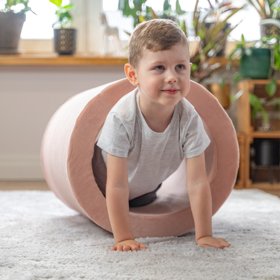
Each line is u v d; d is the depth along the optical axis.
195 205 1.33
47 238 1.38
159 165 1.42
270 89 2.50
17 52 2.75
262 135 2.51
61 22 2.78
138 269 1.08
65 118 1.56
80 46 2.93
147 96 1.27
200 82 2.58
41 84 2.77
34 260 1.17
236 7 2.66
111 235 1.43
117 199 1.29
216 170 1.48
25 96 2.77
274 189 2.49
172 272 1.06
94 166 1.52
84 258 1.17
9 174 2.78
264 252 1.22
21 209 1.83
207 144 1.38
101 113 1.41
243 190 2.30
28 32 2.95
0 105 2.77
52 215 1.72
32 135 2.78
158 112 1.32
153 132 1.33
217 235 1.41
